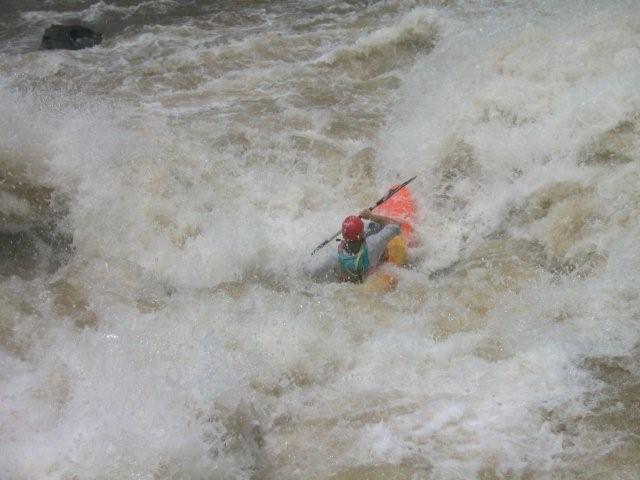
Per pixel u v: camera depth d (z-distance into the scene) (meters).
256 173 19.48
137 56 27.20
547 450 11.23
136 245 17.53
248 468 11.46
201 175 19.28
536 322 13.84
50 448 11.28
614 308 13.97
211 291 15.55
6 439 11.50
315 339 13.68
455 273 15.98
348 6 30.25
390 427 11.84
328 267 16.17
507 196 17.95
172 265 16.97
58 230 18.08
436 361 13.10
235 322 14.23
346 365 13.20
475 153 19.38
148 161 19.28
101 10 32.34
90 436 11.44
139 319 14.51
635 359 12.78
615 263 15.10
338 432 11.89
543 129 19.06
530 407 11.95
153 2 32.78
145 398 12.16
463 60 22.97
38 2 33.66
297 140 20.84
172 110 22.58
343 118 21.95
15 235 17.94
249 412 12.20
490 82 20.89
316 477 11.20
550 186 17.61
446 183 18.86
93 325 14.44
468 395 12.30
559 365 12.73
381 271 16.06
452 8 27.39
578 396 12.11
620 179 17.02
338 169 19.69
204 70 25.48
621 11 22.34
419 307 14.59
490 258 16.16
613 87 19.19
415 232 17.47
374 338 13.73
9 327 14.30
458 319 14.12
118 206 18.17
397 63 24.86
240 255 16.97
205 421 11.78
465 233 17.50
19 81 24.92
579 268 15.29
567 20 22.75
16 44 29.31
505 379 12.55
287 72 24.91
